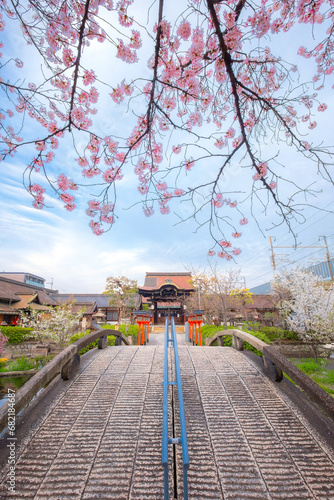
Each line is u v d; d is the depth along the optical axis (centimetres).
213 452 294
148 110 237
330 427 322
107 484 256
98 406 376
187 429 331
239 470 271
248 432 325
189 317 1355
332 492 249
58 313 1530
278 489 252
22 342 1858
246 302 2517
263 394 409
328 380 891
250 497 245
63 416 353
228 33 216
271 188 245
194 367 510
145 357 569
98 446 301
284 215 251
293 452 294
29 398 335
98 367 507
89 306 3183
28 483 254
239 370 493
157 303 3161
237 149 235
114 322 3338
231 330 671
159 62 246
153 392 416
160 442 309
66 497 243
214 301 2141
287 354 1455
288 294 1873
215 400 394
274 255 2070
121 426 335
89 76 249
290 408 373
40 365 1292
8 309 2325
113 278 2456
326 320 1310
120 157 281
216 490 250
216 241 265
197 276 2317
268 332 1686
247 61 241
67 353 447
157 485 256
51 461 280
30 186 266
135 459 284
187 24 213
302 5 231
